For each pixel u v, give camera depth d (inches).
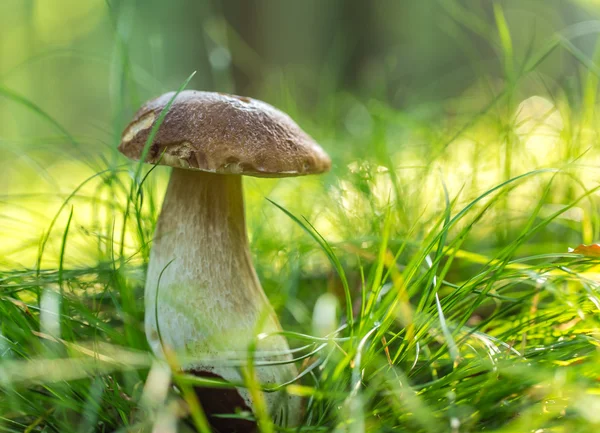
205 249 16.4
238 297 16.4
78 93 81.4
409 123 23.2
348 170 21.5
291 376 16.5
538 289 15.9
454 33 27.0
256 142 15.8
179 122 15.9
